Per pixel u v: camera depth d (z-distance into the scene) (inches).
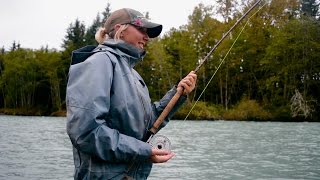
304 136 898.1
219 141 761.0
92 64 88.0
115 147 86.0
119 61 93.1
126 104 90.1
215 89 2144.4
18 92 2672.2
